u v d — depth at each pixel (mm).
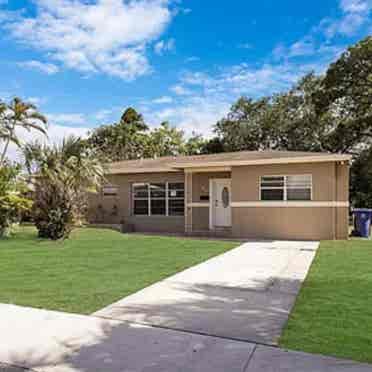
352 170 26891
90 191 15172
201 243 13664
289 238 15875
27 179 14750
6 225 14898
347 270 8625
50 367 3779
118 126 39094
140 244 13141
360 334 4570
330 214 15430
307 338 4453
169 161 20234
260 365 3768
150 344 4301
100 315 5309
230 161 16609
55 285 7035
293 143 32344
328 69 27391
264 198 16375
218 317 5234
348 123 27031
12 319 5145
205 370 3670
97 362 3865
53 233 14016
